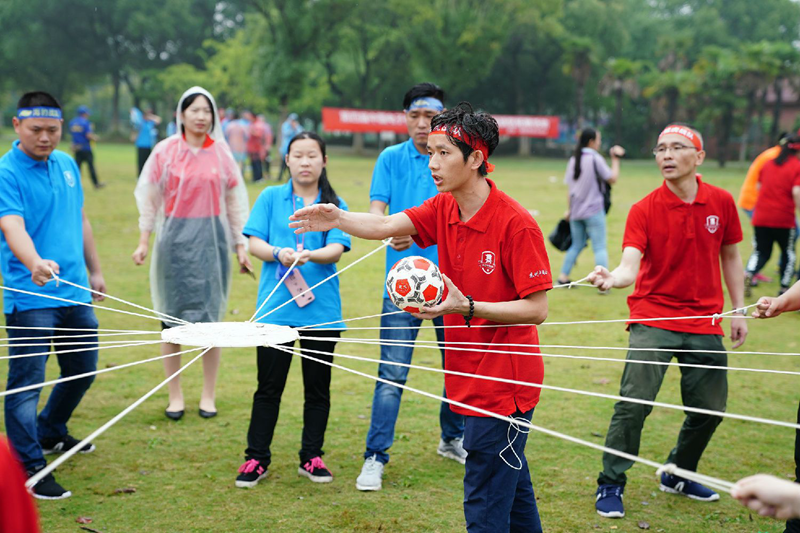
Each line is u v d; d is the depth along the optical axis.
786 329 8.39
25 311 4.42
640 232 4.27
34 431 4.30
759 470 4.80
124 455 4.87
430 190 4.85
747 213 10.13
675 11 66.00
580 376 6.61
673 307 4.28
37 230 4.52
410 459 4.93
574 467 4.82
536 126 36.84
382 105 50.03
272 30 35.72
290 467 4.78
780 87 41.72
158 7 65.25
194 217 5.44
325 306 4.62
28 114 4.35
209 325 3.83
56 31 63.84
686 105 45.16
